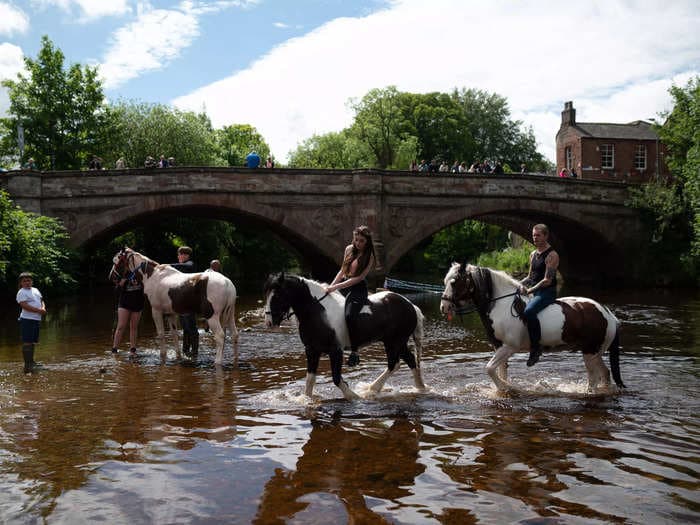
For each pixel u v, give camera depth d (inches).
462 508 164.1
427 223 1199.6
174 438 231.0
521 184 1259.8
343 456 208.5
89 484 183.5
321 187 1125.7
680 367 379.9
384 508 164.4
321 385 331.9
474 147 2559.1
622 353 438.9
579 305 305.4
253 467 197.9
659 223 1355.8
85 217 1015.0
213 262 502.6
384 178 1167.6
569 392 307.7
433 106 2496.3
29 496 174.2
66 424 251.8
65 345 489.1
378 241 1143.6
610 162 1876.2
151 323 658.8
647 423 248.7
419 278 1942.7
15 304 819.4
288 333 565.9
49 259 908.0
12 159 1421.0
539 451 212.7
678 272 1318.9
